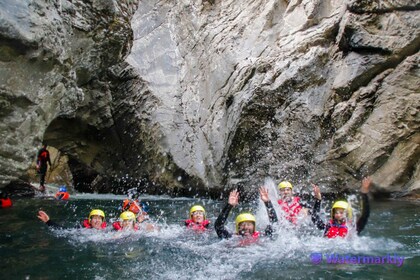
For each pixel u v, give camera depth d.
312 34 13.55
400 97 11.48
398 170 11.38
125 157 15.37
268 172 12.77
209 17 17.34
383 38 11.88
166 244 6.53
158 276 4.93
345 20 12.56
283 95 12.98
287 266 5.24
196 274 4.99
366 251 5.86
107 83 14.39
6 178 6.45
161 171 14.49
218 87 15.12
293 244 6.29
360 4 12.21
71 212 10.09
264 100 13.04
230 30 16.14
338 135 12.00
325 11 14.16
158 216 9.78
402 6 11.69
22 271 5.08
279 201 8.57
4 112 6.18
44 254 5.88
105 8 9.38
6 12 5.73
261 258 5.64
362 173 11.70
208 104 15.30
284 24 14.88
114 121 14.98
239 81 14.15
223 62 15.36
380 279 4.63
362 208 6.50
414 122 11.28
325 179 12.06
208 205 11.80
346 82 12.29
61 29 7.04
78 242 6.63
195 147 14.50
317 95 12.77
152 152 14.67
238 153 13.17
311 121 12.58
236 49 15.34
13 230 7.50
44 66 6.57
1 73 5.93
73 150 15.21
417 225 7.62
